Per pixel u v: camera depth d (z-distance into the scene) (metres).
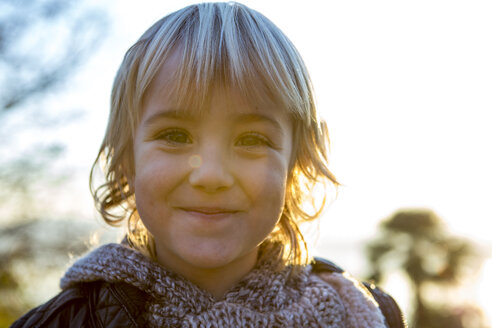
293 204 1.11
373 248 6.76
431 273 6.20
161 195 0.87
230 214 0.87
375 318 1.10
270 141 0.91
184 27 0.94
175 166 0.86
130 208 1.06
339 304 1.07
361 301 1.13
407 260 6.32
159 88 0.89
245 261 1.01
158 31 0.95
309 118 1.01
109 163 1.09
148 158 0.89
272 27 1.02
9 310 4.90
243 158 0.88
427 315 5.84
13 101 5.54
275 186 0.91
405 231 6.51
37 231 5.12
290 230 1.10
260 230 0.90
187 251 0.86
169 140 0.88
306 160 1.06
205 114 0.86
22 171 5.25
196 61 0.87
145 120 0.91
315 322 1.00
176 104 0.86
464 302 5.88
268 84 0.91
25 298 5.06
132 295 0.94
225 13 0.96
